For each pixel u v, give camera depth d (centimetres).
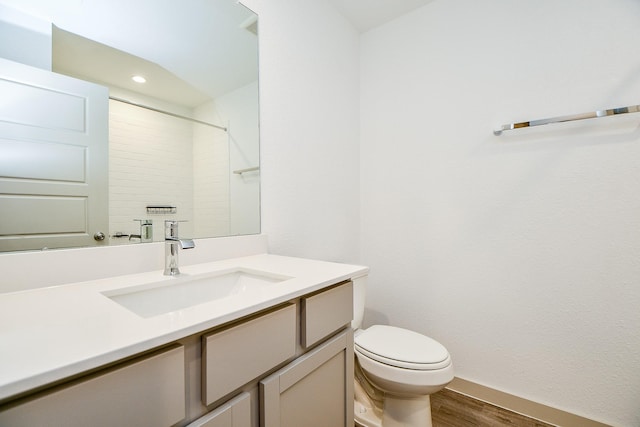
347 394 92
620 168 120
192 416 51
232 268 98
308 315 75
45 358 37
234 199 118
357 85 195
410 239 175
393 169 182
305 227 150
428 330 168
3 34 69
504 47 145
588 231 126
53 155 76
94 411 38
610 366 121
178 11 103
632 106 113
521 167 141
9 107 69
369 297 192
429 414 116
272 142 133
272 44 134
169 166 99
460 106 158
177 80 102
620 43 120
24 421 33
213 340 52
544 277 135
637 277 117
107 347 40
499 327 146
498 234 147
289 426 69
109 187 85
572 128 129
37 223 73
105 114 85
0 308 57
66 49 78
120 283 76
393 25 183
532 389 137
